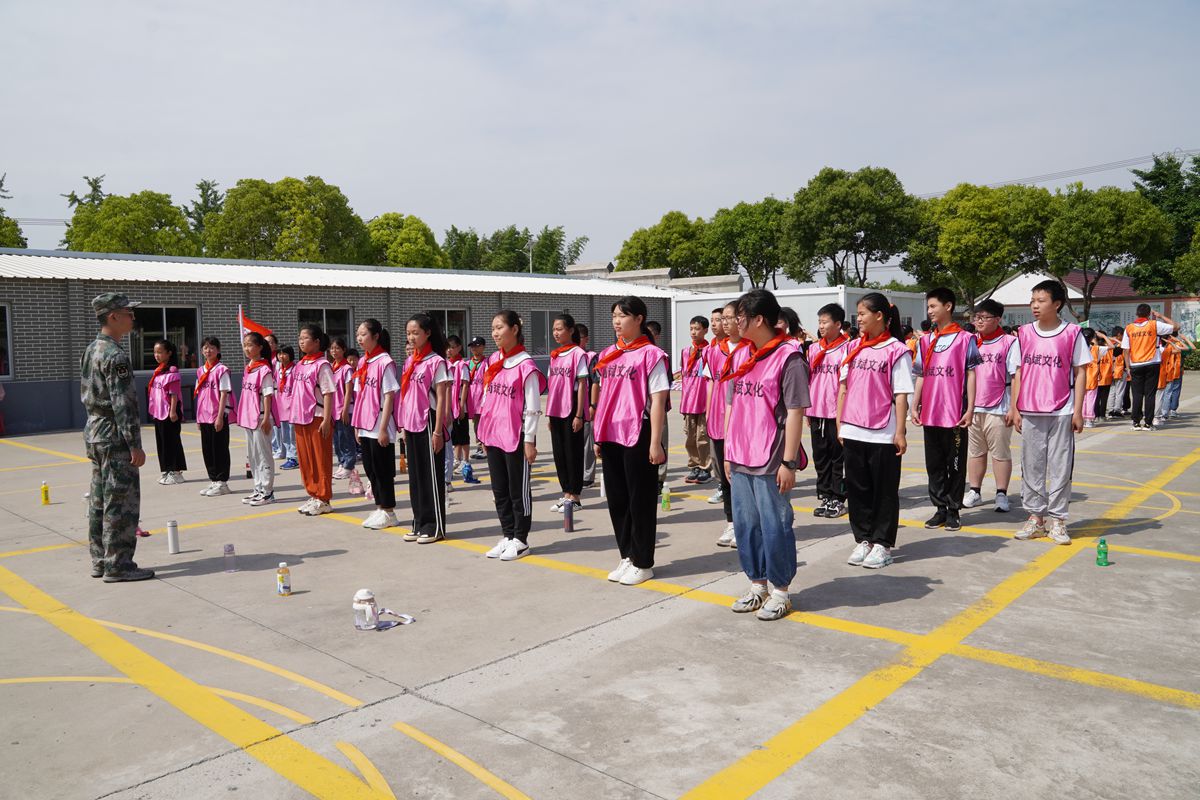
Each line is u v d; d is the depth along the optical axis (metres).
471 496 8.95
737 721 3.44
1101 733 3.27
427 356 6.69
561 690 3.79
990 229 33.75
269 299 19.91
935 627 4.52
